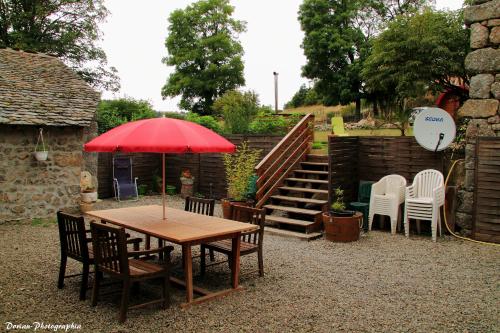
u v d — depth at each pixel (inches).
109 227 174.6
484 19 308.3
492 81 306.0
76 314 181.0
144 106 757.3
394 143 362.0
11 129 381.4
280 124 553.9
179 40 1537.9
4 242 310.0
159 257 265.7
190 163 540.7
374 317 177.6
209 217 237.3
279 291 209.9
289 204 373.1
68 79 469.1
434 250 285.7
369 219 339.6
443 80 548.4
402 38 541.0
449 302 194.5
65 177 416.2
